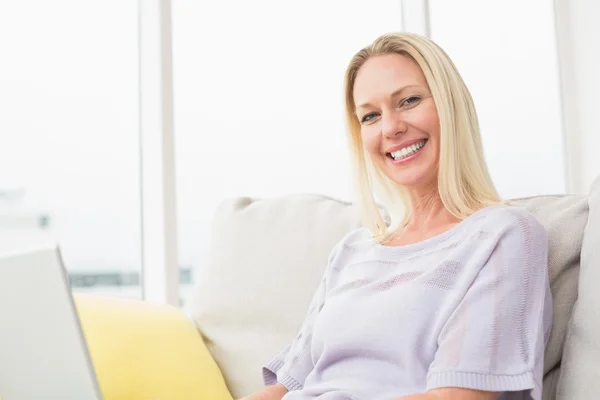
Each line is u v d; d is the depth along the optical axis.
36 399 0.93
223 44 2.64
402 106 1.45
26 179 2.33
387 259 1.42
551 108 3.33
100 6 2.47
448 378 1.12
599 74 3.22
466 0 3.15
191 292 1.84
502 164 3.24
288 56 2.75
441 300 1.26
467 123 1.41
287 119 2.71
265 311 1.70
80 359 0.91
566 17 3.31
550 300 1.28
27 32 2.37
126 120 2.47
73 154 2.40
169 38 2.42
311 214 1.77
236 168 2.61
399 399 1.12
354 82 1.56
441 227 1.43
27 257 0.91
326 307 1.43
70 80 2.41
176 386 1.54
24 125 2.34
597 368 1.15
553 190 3.32
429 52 1.42
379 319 1.30
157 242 2.37
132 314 1.65
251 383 1.66
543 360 1.23
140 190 2.46
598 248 1.24
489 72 3.22
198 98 2.57
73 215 2.39
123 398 1.45
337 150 2.77
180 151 2.52
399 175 1.46
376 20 2.96
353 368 1.33
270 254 1.75
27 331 0.92
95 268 2.41
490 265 1.22
